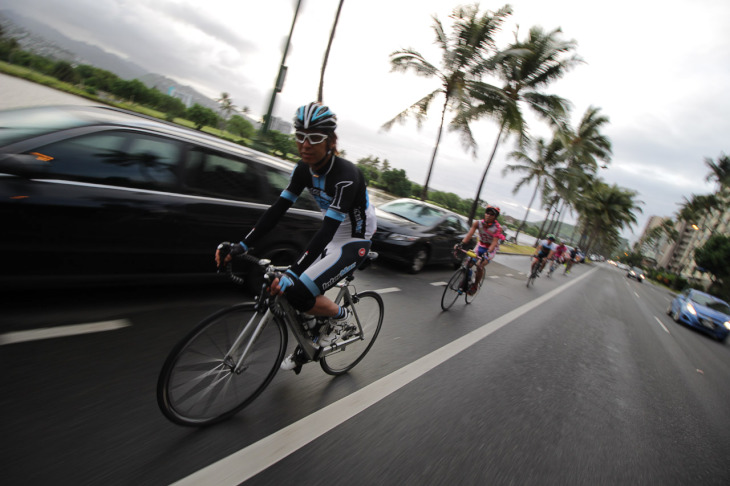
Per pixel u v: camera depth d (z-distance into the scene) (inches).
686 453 123.0
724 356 331.3
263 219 88.8
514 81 794.2
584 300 449.1
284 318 91.0
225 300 153.3
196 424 81.1
